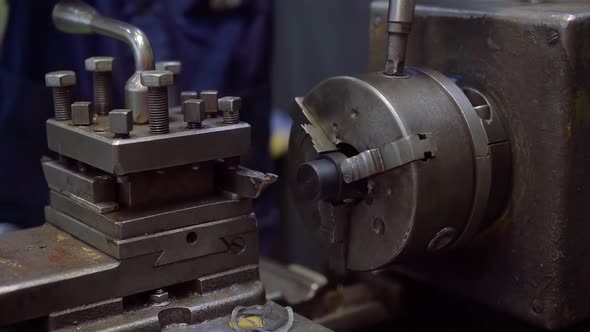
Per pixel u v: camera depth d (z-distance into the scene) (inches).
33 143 65.9
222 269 31.9
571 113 31.9
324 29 80.9
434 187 30.7
